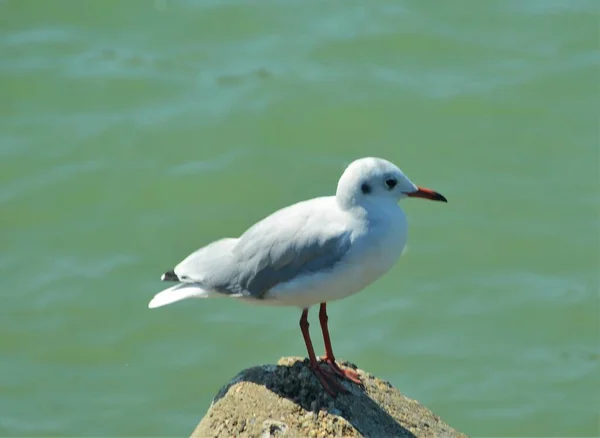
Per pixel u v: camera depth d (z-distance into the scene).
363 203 9.27
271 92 20.75
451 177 18.97
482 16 23.19
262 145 19.73
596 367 15.44
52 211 18.47
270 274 9.37
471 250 17.52
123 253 17.58
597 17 22.97
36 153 19.61
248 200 18.62
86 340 16.00
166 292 9.89
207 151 19.61
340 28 22.78
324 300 9.56
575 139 19.75
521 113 20.45
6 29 22.94
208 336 16.06
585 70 21.47
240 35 22.72
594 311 16.38
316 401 9.46
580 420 14.70
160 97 20.83
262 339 15.95
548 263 17.31
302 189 18.91
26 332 16.11
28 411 14.85
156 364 15.61
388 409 9.72
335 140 19.92
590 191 18.55
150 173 19.11
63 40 22.53
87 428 14.59
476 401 14.97
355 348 15.76
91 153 19.61
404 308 16.53
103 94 21.08
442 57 22.00
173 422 14.73
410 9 23.38
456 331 16.14
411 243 17.66
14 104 20.86
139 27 22.97
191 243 17.80
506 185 18.77
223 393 9.78
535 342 15.97
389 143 19.84
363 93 20.81
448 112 20.47
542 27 22.83
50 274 17.14
